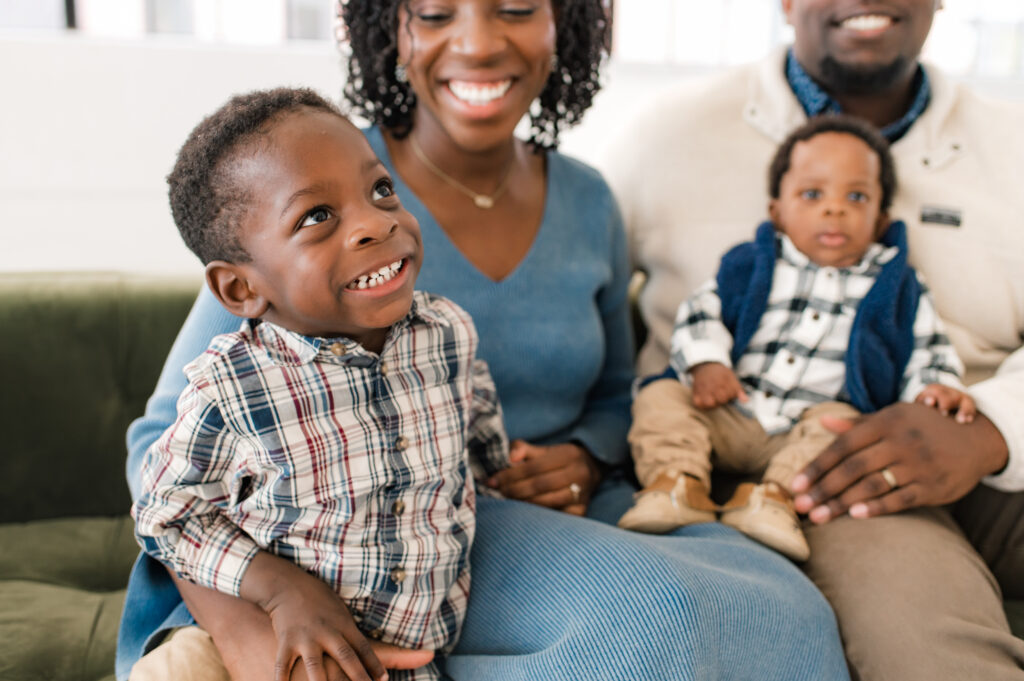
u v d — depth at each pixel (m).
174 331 1.41
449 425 0.90
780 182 1.30
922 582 0.97
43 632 1.07
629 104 2.16
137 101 1.75
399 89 1.21
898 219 1.31
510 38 1.06
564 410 1.21
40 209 1.75
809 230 1.24
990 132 1.33
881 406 1.23
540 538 0.92
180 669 0.81
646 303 1.46
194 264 1.87
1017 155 1.32
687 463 1.15
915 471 1.07
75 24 1.85
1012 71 2.32
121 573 1.24
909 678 0.91
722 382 1.19
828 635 0.91
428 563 0.86
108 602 1.15
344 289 0.78
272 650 0.79
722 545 0.96
